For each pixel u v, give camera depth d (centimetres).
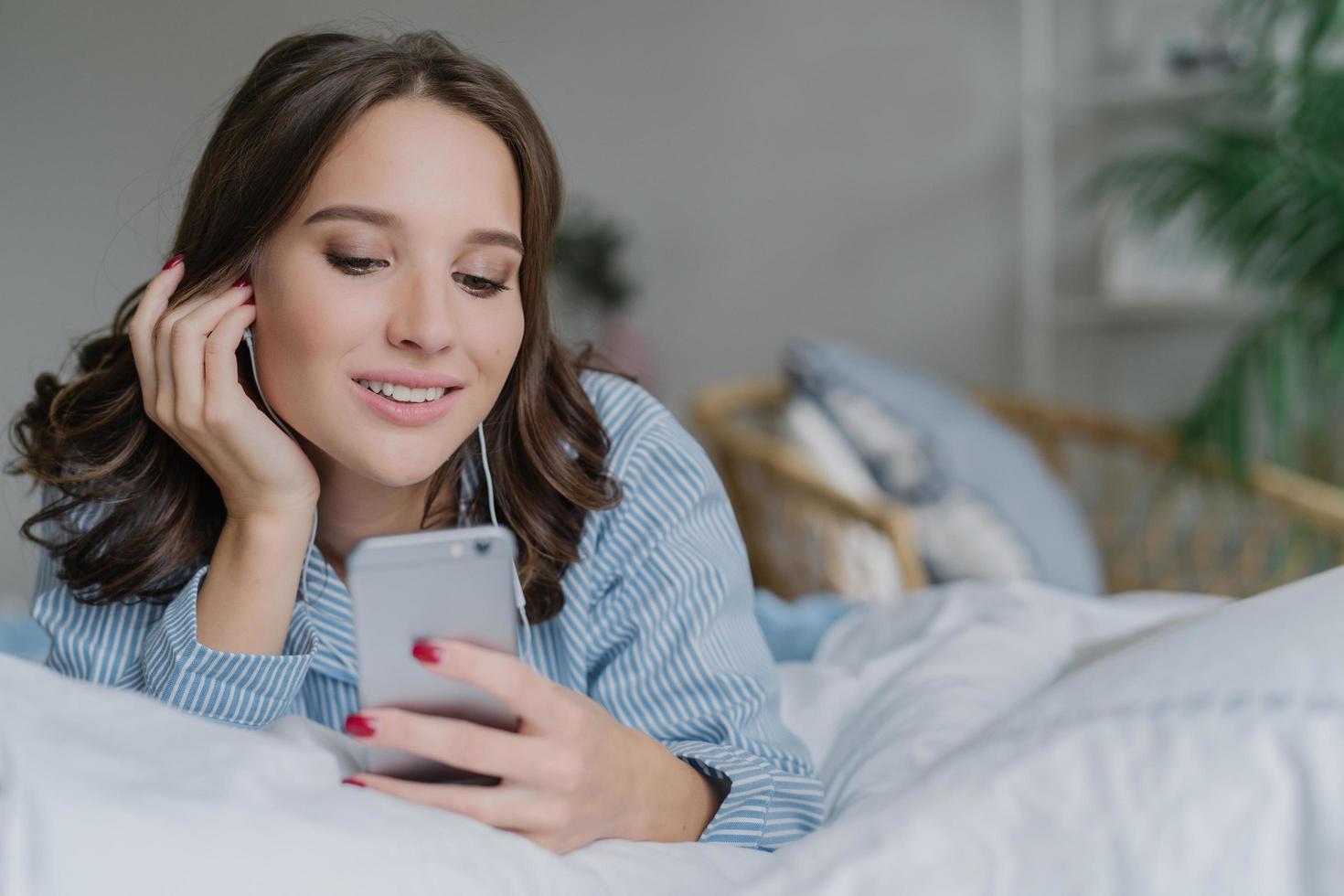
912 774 92
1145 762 55
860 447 231
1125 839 54
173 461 92
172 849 52
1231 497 294
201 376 82
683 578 96
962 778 58
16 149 362
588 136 402
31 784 53
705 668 94
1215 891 52
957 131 376
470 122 80
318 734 70
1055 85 361
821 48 385
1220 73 331
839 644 141
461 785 67
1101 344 361
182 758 59
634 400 104
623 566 97
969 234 377
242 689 84
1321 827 51
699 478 100
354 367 79
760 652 101
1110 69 354
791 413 240
